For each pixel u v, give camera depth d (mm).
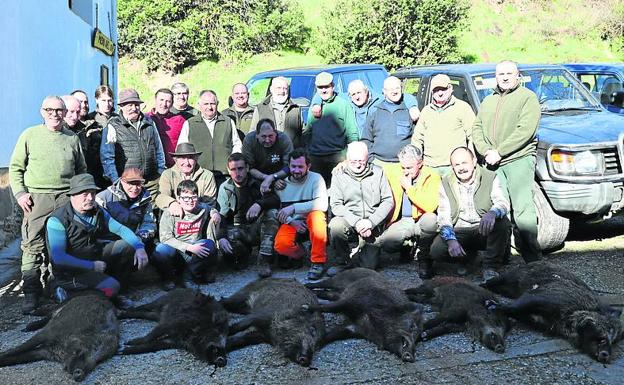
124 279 6410
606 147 7035
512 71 6598
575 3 31875
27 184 6035
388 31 24312
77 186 5781
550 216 7062
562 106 8164
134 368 4762
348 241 6867
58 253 5805
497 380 4422
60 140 6109
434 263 6957
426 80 8898
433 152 7242
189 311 5148
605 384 4340
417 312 5145
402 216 6914
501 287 6086
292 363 4781
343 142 8266
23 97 9164
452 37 25078
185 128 7609
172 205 6488
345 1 25141
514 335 5238
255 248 7980
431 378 4473
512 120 6613
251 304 5688
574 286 5379
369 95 8633
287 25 26984
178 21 26688
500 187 6520
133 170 6363
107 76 15578
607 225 8531
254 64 26188
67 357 4660
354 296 5336
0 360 4809
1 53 8734
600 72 11734
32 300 5949
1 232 8461
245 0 26734
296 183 6867
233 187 7059
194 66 26375
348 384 4414
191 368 4738
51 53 10578
